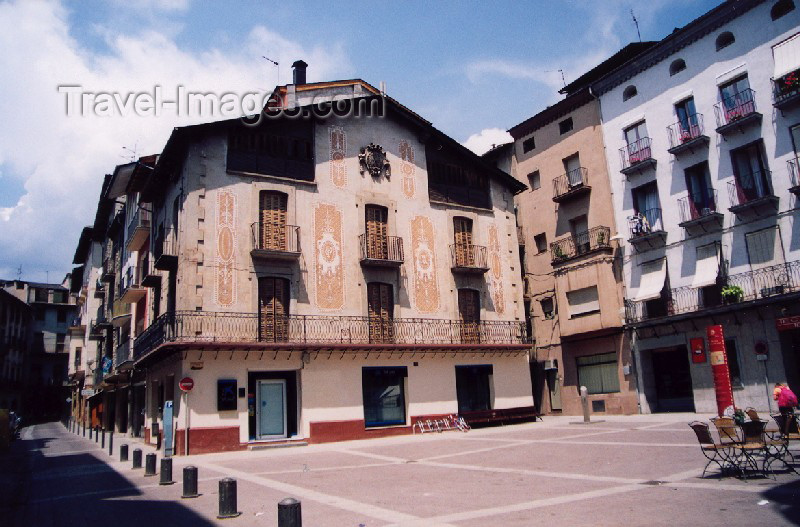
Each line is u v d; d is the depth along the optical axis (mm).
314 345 20141
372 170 24031
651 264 24828
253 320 19953
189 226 19562
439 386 23422
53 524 8258
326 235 22250
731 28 22656
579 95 28609
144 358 20781
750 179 21750
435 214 25484
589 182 28062
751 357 20828
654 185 25312
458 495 9023
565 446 14828
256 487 10758
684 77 24281
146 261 26609
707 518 6656
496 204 27766
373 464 13656
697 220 22641
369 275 22891
